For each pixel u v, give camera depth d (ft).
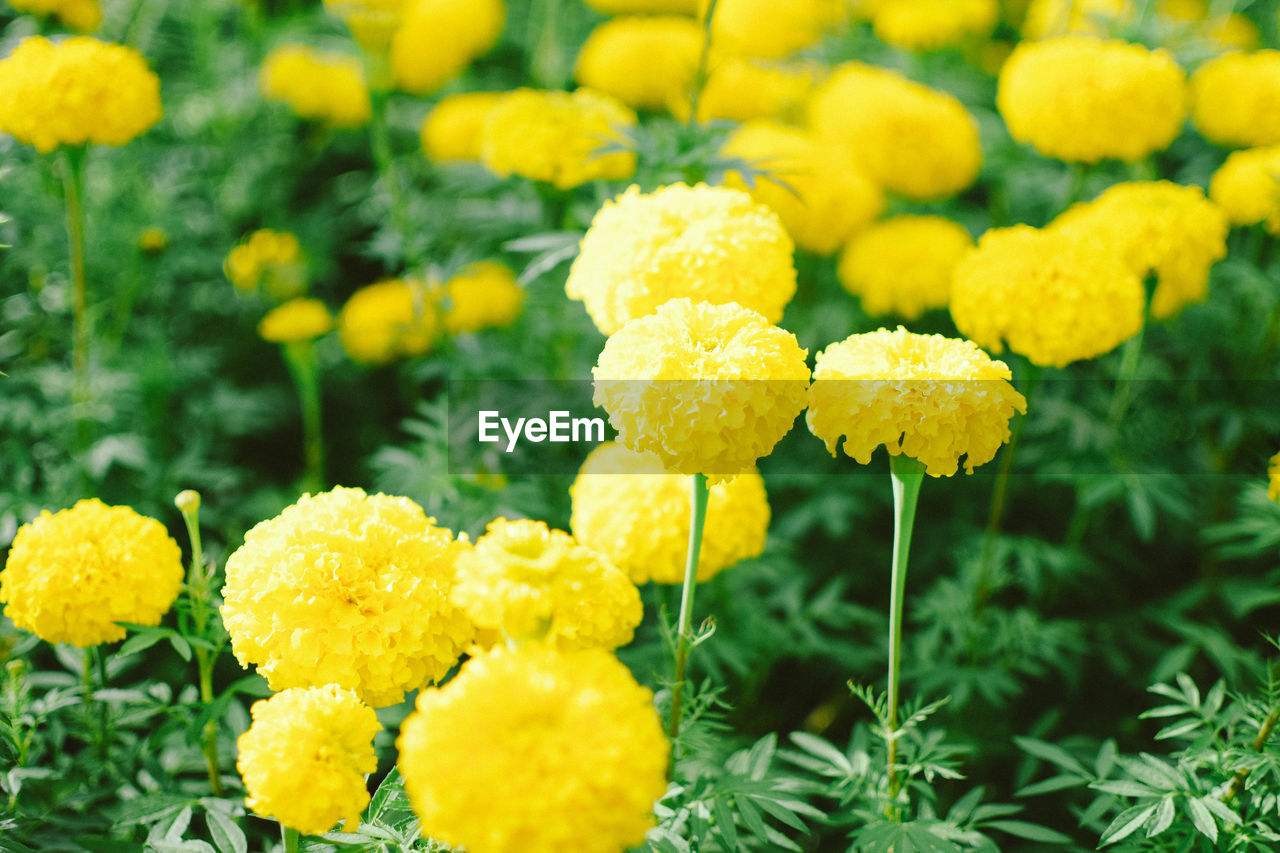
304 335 4.39
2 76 3.74
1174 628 4.04
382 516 3.26
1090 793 3.85
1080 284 3.56
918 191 4.50
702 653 3.77
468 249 4.45
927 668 3.89
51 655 3.88
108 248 4.50
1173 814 3.26
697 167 3.77
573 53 6.01
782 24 4.70
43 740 3.48
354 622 3.15
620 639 3.21
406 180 5.46
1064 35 4.87
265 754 3.00
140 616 3.35
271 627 3.16
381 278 6.12
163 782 3.47
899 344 3.24
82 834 3.33
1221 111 4.35
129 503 4.23
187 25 5.84
